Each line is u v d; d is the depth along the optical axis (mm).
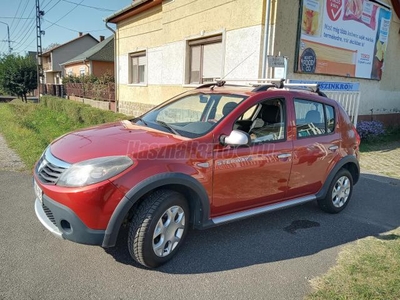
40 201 2904
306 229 3893
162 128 3449
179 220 2994
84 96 21562
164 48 11117
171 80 10945
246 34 7777
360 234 3809
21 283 2598
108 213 2566
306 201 3990
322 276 2881
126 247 3209
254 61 7633
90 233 2578
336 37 8852
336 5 8602
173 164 2812
